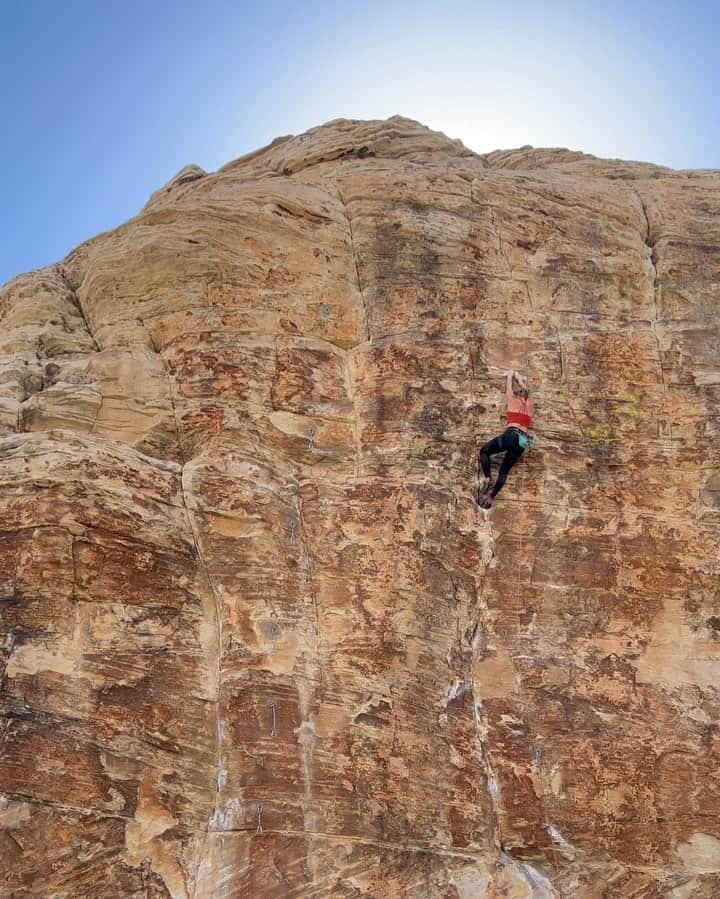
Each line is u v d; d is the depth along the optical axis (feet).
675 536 48.60
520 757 43.19
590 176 62.80
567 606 46.80
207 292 50.37
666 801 43.50
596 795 43.11
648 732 44.60
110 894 37.45
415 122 66.49
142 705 40.37
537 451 48.91
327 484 46.75
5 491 42.11
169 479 44.73
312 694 42.22
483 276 52.26
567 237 54.03
